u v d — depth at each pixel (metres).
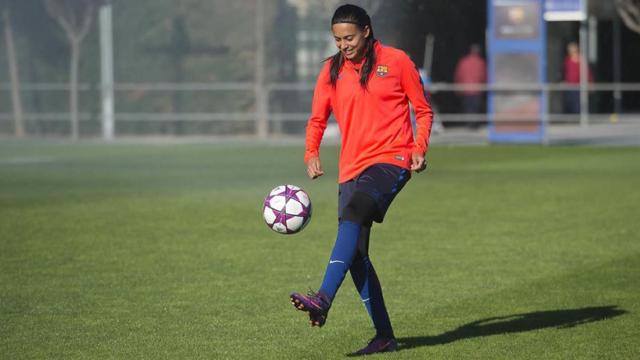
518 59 90.62
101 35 104.56
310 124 23.97
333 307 28.45
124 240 39.66
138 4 106.50
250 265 34.47
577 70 110.88
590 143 92.06
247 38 105.56
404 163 23.16
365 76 22.95
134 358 23.12
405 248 37.88
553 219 45.19
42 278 32.28
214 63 105.88
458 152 83.25
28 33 108.00
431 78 109.31
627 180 60.94
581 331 25.31
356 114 23.17
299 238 40.25
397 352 23.52
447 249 37.62
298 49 103.81
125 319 26.84
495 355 23.16
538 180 61.44
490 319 26.73
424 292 30.19
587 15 119.62
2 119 105.31
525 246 38.22
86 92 105.12
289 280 31.95
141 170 69.75
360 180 22.91
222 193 55.81
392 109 23.20
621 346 23.83
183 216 46.53
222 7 105.81
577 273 32.97
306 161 23.83
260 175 65.88
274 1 103.94
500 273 33.06
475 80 101.62
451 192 55.50
